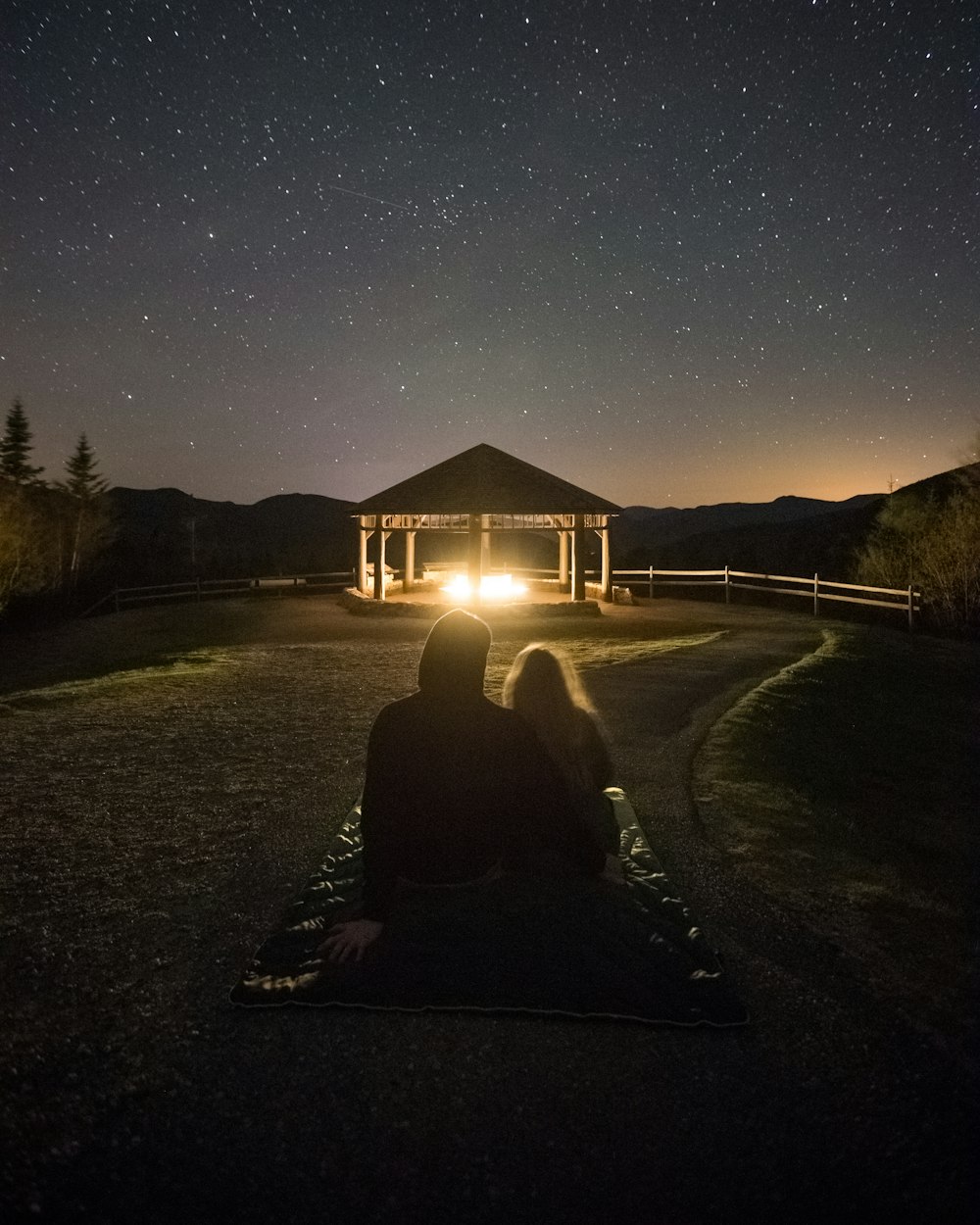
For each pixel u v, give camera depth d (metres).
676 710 9.19
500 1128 2.57
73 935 3.90
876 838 6.57
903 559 22.14
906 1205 2.29
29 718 8.98
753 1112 2.65
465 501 20.23
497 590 24.70
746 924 4.07
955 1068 2.91
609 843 4.79
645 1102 2.69
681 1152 2.48
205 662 13.28
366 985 3.24
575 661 13.02
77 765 7.05
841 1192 2.34
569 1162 2.43
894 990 3.49
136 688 10.93
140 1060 2.90
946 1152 2.49
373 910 3.50
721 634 16.83
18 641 19.97
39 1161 2.42
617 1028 3.05
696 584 25.23
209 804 5.95
